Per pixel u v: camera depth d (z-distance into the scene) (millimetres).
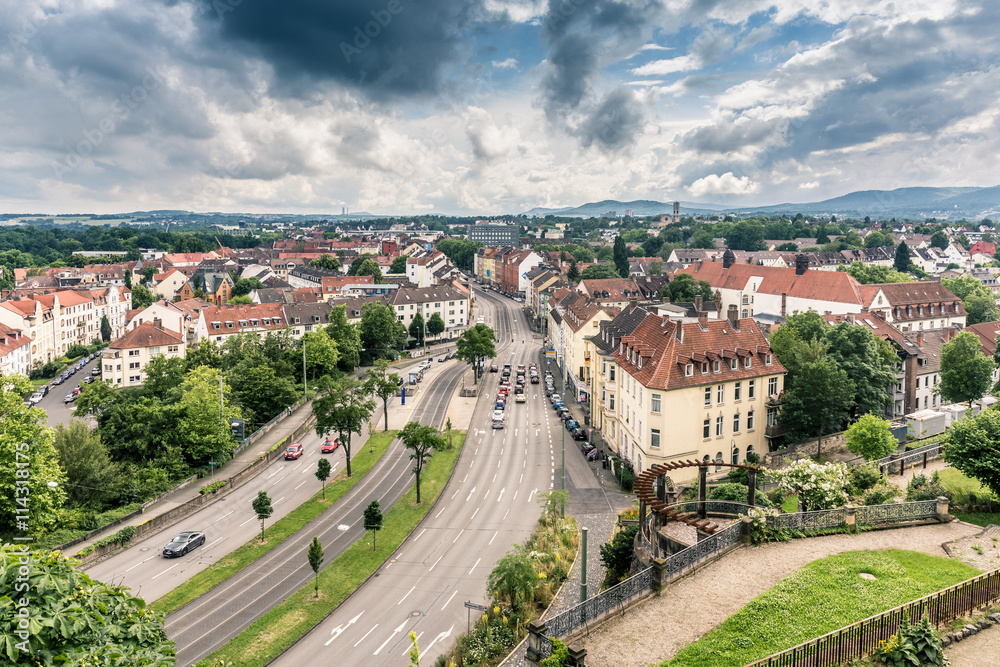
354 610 47906
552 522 60312
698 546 31531
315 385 107188
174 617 46938
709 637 26078
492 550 57219
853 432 60188
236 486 74750
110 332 186750
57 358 158000
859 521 35781
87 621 17156
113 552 57594
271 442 88875
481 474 76812
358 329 147500
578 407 106750
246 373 103688
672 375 65688
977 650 24266
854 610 27266
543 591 46656
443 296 184750
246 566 54969
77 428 71188
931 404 91938
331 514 66125
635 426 71938
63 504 64688
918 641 23500
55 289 186375
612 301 171875
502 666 35969
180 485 72500
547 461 80688
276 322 153750
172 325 149250
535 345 168750
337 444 88938
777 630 26109
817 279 152500
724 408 68500
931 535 35219
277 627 45312
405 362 151375
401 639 43969
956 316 144500
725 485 44469
